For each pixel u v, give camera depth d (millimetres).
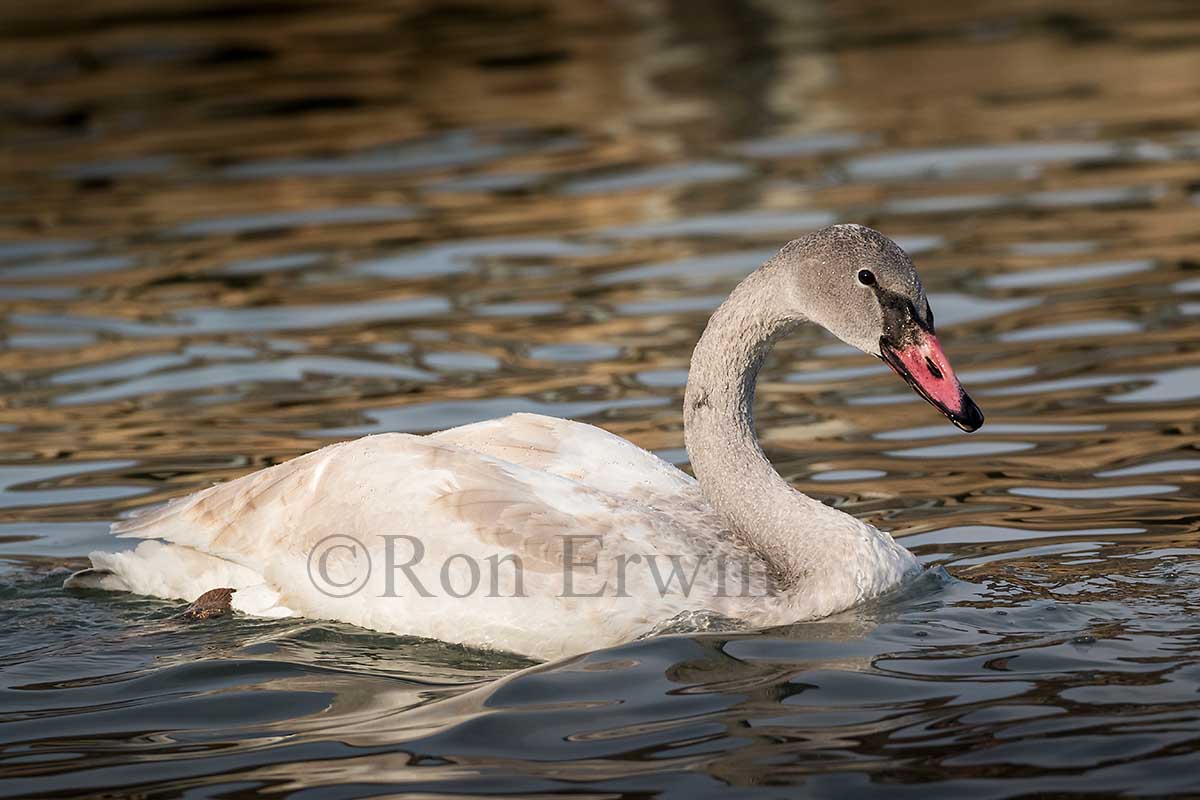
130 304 18609
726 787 7691
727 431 10789
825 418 14375
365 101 28703
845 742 8133
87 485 13312
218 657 9961
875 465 13156
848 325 10586
